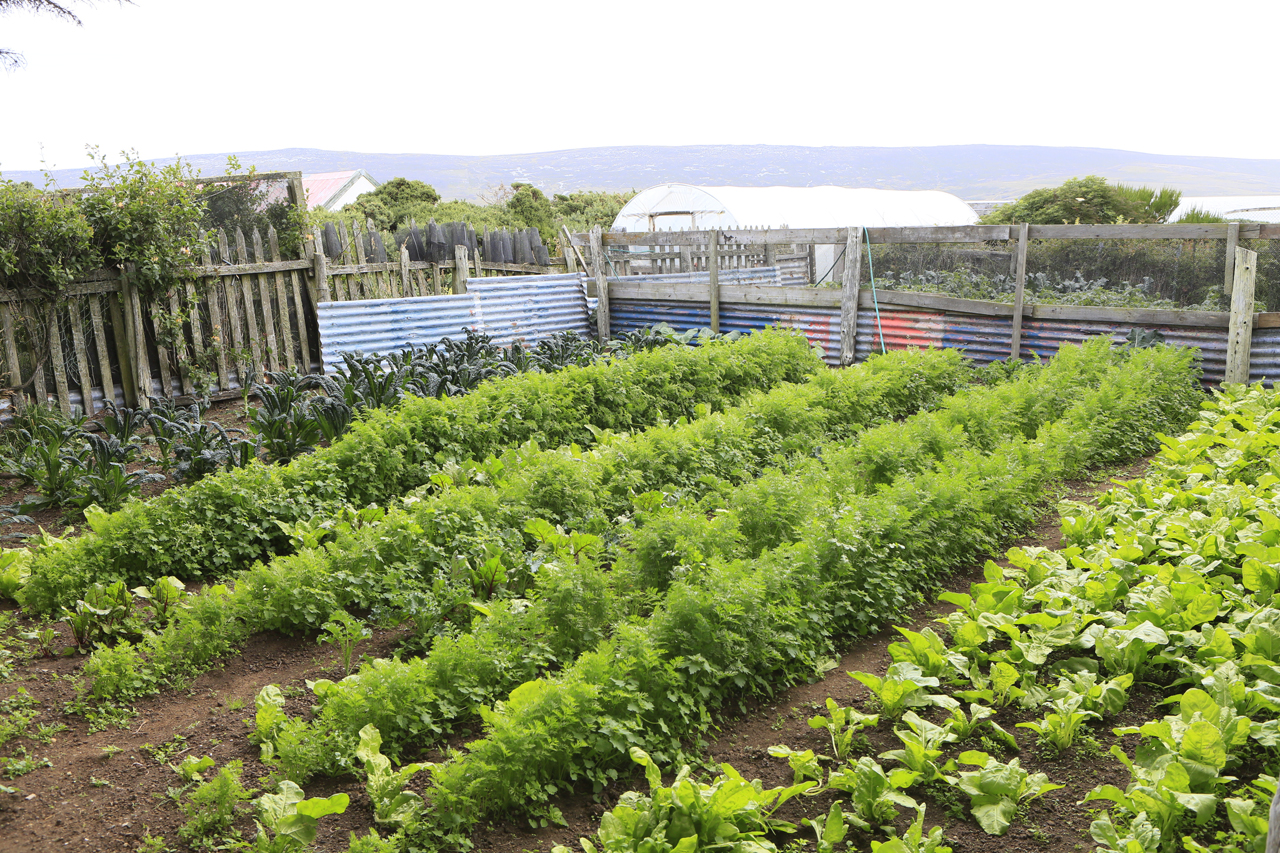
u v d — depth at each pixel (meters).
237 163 13.23
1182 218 20.83
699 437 8.50
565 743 3.88
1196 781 3.44
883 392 10.99
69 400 11.23
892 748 4.20
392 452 7.86
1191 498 6.53
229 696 4.88
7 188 10.44
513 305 15.77
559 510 7.12
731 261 17.92
